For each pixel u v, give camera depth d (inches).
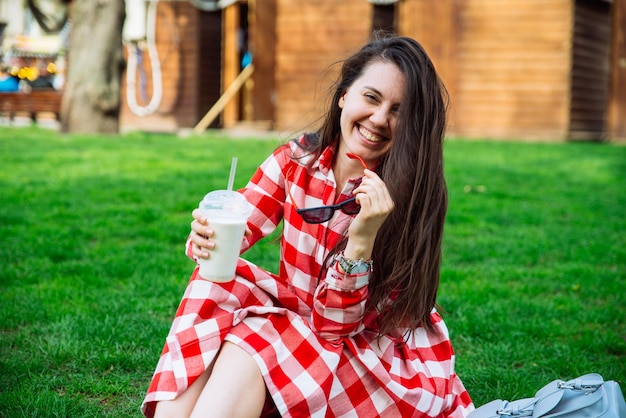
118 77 591.2
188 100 762.8
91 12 585.0
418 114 96.0
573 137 652.1
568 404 91.0
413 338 103.7
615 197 343.0
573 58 645.9
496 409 95.0
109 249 222.4
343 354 96.3
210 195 93.4
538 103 648.4
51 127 676.7
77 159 412.8
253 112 713.0
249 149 496.1
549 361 147.2
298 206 101.0
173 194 312.5
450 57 664.4
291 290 101.2
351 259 92.7
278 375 90.7
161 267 202.4
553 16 639.8
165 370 90.6
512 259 226.4
